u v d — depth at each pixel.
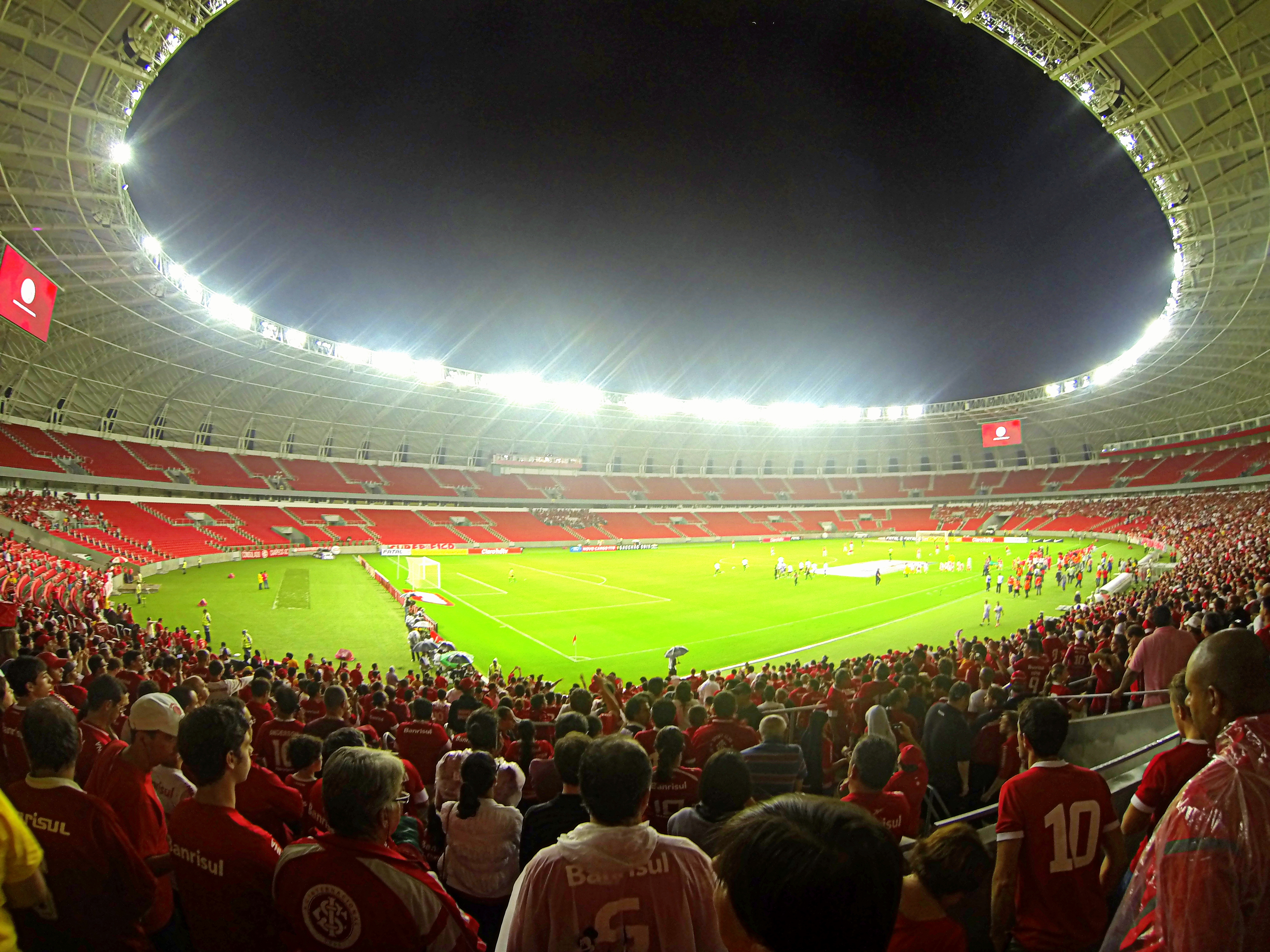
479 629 36.72
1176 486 88.50
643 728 9.95
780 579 58.53
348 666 27.97
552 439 107.69
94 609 31.88
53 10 25.39
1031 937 3.89
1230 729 2.77
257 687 11.59
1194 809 2.50
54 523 51.03
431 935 3.44
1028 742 4.23
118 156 33.59
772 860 1.79
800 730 11.75
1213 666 3.04
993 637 34.66
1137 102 31.36
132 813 4.59
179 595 44.41
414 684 21.27
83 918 3.78
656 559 76.81
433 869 6.72
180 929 4.82
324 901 3.37
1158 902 2.46
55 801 3.80
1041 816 3.94
